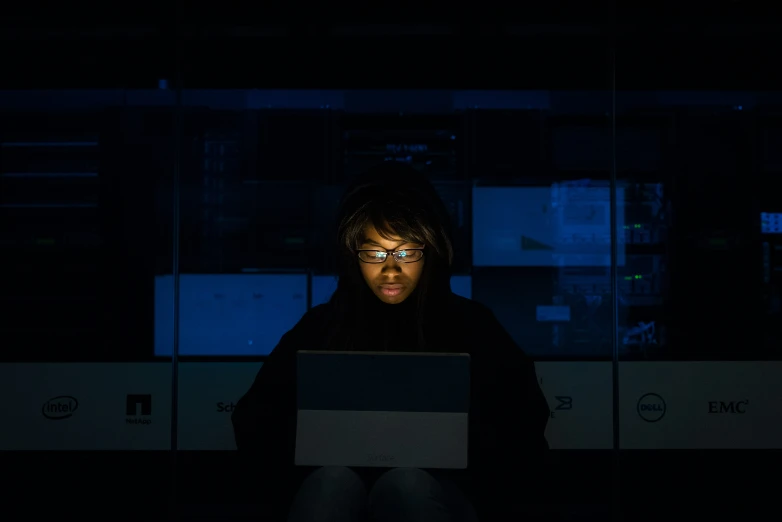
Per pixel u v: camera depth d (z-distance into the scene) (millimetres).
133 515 2711
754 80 2713
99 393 2760
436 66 2748
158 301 2885
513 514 2676
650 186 2918
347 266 1553
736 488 2693
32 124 2889
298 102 2891
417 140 2928
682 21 2652
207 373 2756
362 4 2654
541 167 2918
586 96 2871
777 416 2719
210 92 2809
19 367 2766
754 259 2869
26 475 2732
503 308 2955
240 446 1449
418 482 1169
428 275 1546
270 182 2928
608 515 2682
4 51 2762
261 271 2941
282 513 1460
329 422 1301
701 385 2729
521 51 2730
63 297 2900
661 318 2914
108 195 2881
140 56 2762
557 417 2715
